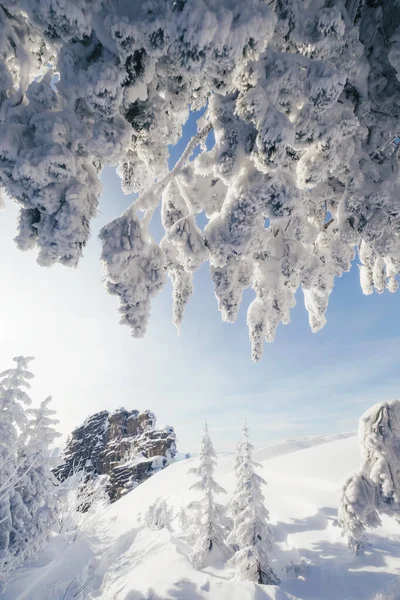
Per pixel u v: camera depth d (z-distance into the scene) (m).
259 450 38.06
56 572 12.31
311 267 2.83
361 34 2.22
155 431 49.03
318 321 3.83
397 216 2.27
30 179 1.67
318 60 1.78
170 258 2.98
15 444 12.12
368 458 6.12
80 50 1.68
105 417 51.59
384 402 6.13
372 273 3.76
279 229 2.88
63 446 49.88
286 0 1.75
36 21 1.53
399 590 8.04
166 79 2.00
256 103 1.75
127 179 2.63
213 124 2.19
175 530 16.86
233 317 2.89
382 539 10.56
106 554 14.46
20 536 11.81
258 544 9.78
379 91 2.31
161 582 9.36
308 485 19.66
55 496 14.16
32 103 1.79
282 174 2.20
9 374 13.04
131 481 43.16
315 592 8.77
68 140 1.76
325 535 12.27
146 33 1.50
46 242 1.83
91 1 1.55
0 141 1.65
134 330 2.12
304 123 1.89
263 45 1.60
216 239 2.28
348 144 2.27
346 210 2.42
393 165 2.32
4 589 10.55
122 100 1.81
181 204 2.99
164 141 2.30
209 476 12.95
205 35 1.39
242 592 8.60
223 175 2.16
